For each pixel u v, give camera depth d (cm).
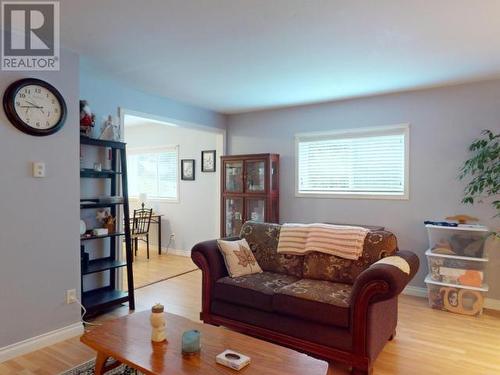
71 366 236
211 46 274
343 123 446
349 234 292
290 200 489
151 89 400
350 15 223
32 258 257
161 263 543
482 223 360
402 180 410
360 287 221
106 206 351
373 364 232
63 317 277
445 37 255
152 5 211
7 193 243
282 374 155
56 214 271
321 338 235
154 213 647
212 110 516
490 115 359
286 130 493
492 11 216
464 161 371
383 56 293
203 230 588
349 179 446
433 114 387
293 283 279
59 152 273
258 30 245
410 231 402
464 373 232
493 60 301
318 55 292
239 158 498
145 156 685
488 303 357
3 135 240
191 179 601
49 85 264
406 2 206
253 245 335
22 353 250
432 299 354
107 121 348
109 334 193
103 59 303
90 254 357
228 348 179
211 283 297
